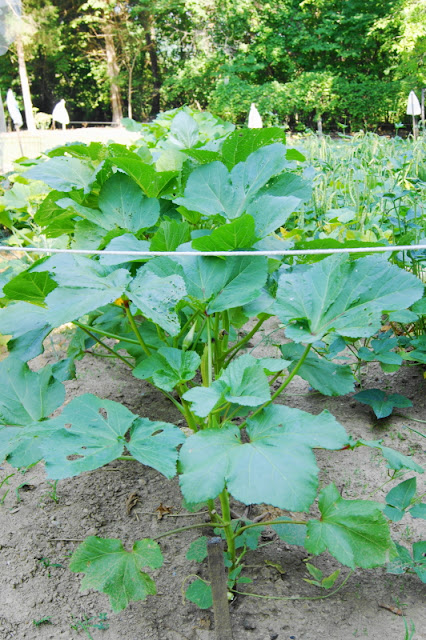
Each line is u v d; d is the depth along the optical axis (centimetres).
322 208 418
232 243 192
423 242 287
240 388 162
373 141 643
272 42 2305
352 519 161
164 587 188
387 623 170
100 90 3275
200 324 247
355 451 250
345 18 2202
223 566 160
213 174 228
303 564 194
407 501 184
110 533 211
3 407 203
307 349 181
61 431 163
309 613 175
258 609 177
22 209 427
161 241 202
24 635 172
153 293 173
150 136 527
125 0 2950
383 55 2316
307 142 798
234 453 152
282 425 160
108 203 251
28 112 2550
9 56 2958
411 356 263
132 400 297
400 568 175
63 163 276
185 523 215
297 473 143
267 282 223
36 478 244
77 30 3144
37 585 190
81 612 180
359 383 295
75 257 193
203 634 170
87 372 327
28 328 222
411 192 380
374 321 166
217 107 2214
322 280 182
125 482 241
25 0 2667
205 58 2505
